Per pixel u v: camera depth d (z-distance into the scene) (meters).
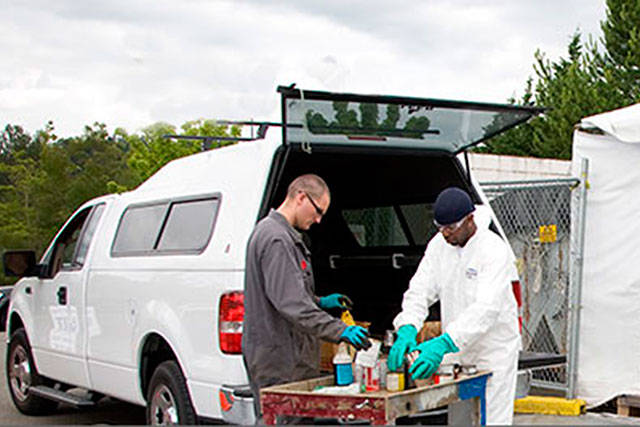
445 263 4.13
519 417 6.26
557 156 18.67
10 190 33.97
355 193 5.94
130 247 5.40
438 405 3.39
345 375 3.54
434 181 5.36
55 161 32.25
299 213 3.86
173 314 4.64
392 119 4.55
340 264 5.91
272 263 3.65
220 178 4.72
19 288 7.08
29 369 6.91
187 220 4.86
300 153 5.21
